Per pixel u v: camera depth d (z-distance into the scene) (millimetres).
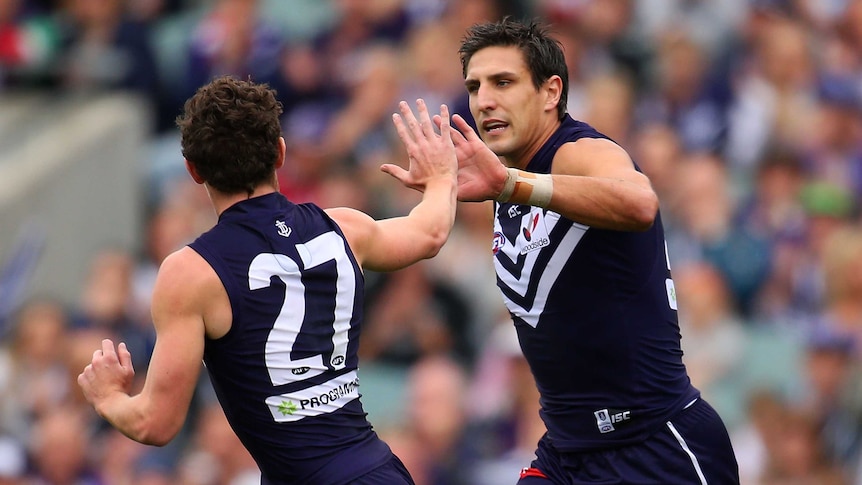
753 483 32750
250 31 47438
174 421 16594
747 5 47312
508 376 34156
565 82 18906
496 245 19219
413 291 37094
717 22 47062
